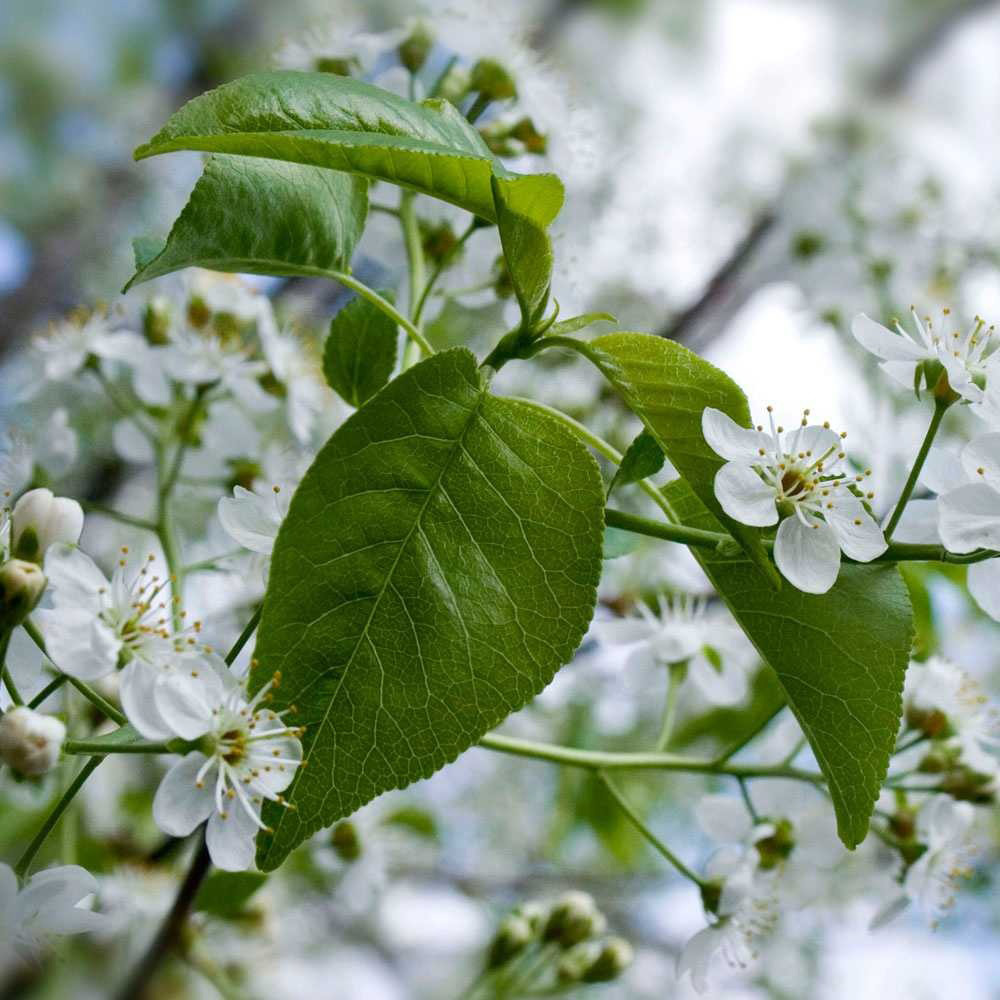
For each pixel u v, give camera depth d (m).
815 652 0.37
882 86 0.93
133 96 1.03
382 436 0.36
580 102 0.44
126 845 0.51
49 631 0.36
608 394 0.63
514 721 0.70
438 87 0.42
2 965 0.36
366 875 0.52
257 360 0.44
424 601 0.36
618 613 0.55
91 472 0.53
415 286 0.40
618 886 0.82
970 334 0.37
